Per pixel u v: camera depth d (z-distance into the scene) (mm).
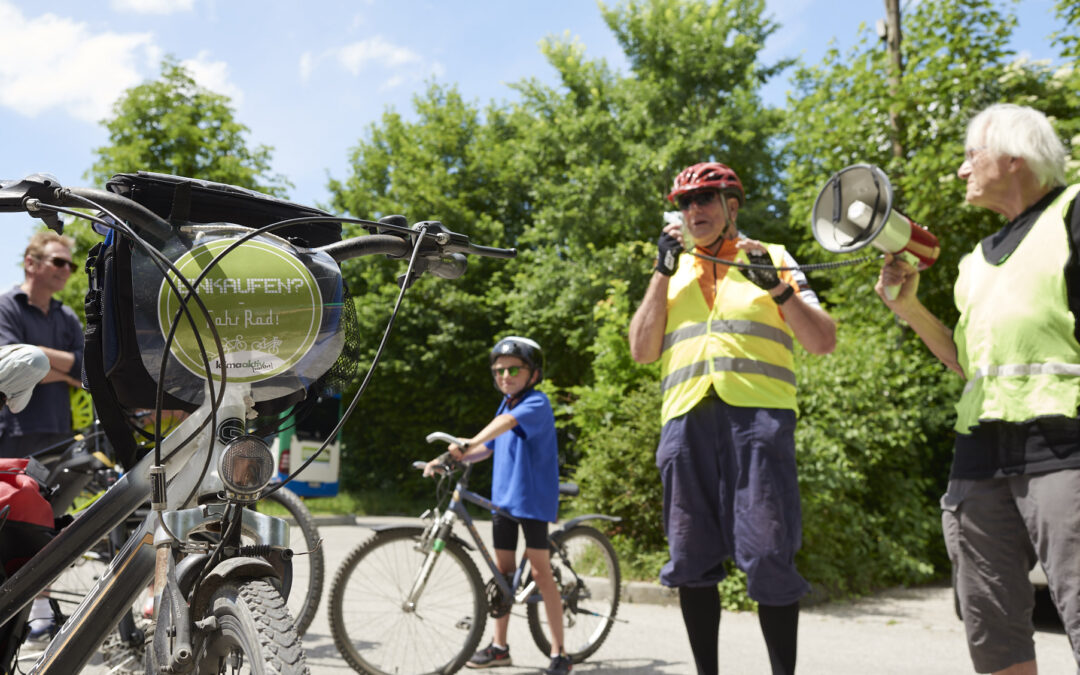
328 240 2375
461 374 20594
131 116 21609
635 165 18594
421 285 20281
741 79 20188
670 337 3371
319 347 2025
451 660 4305
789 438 3115
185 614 1755
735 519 3084
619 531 7133
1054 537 2334
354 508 17719
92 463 3748
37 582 1916
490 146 23531
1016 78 9305
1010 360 2480
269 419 2143
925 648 5109
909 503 7867
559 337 19031
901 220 2777
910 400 8070
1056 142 2539
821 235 2881
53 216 1893
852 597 6871
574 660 4777
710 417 3176
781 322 3236
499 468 4609
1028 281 2467
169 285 1831
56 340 5086
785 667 3006
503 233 22000
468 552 4480
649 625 5746
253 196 2197
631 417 7387
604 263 17891
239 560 1840
